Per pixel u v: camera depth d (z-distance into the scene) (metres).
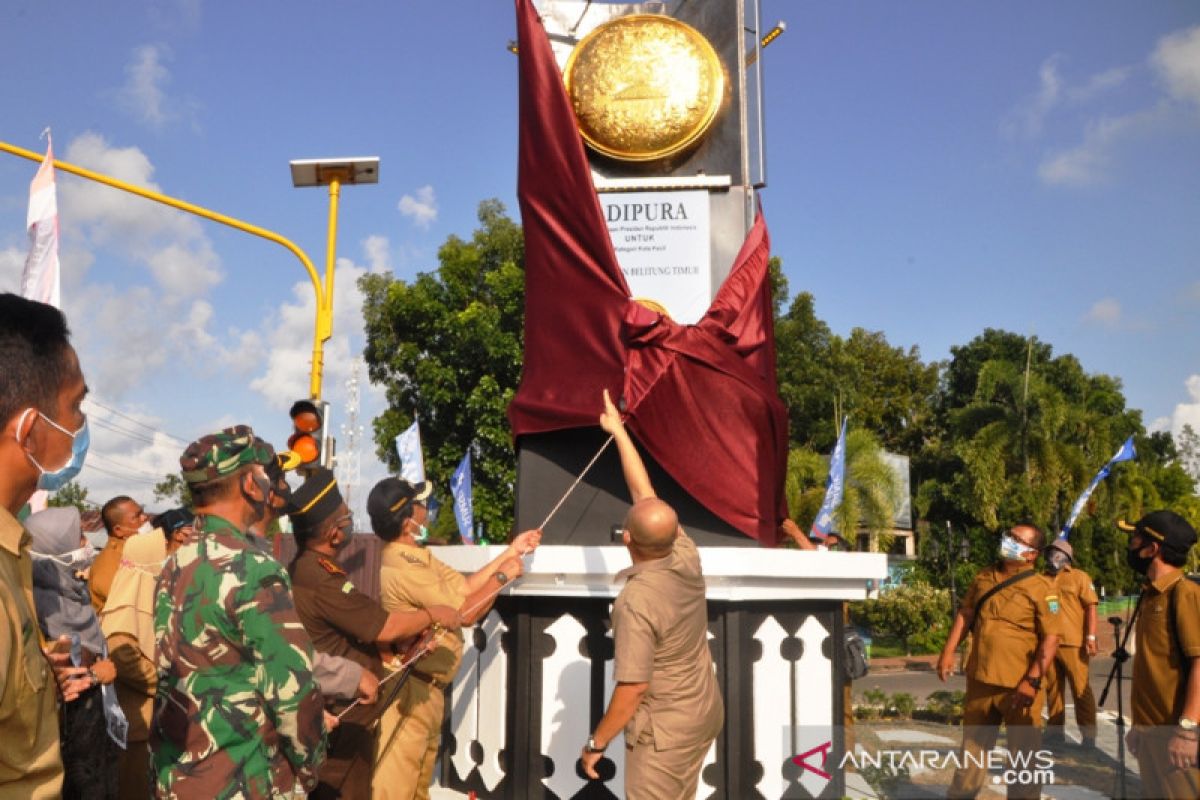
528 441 5.64
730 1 6.46
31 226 7.04
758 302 5.79
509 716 5.14
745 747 4.97
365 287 22.25
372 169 11.75
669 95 6.15
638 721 3.72
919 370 42.09
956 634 5.95
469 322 20.97
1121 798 3.08
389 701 4.07
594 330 5.45
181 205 10.71
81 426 2.79
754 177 6.32
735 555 4.86
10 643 2.39
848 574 5.31
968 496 28.06
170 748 3.00
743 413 5.43
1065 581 8.11
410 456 13.12
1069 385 41.34
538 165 5.72
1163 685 4.17
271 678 2.96
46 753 2.56
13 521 2.53
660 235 6.18
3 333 2.60
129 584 4.77
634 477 4.59
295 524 4.00
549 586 5.00
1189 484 39.47
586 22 6.68
